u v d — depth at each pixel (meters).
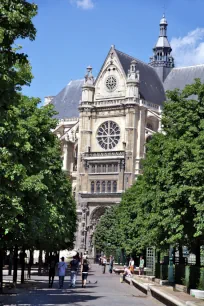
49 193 45.03
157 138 57.16
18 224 36.00
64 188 62.50
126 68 135.75
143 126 130.88
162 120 48.47
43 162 36.28
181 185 40.06
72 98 158.75
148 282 54.25
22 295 39.66
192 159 40.50
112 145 132.38
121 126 131.62
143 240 64.88
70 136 143.62
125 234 86.38
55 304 33.28
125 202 89.25
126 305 34.66
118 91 133.12
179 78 146.12
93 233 128.62
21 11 20.78
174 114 46.88
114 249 118.88
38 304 32.88
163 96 143.38
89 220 131.12
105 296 42.03
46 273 78.38
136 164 128.50
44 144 40.69
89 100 135.88
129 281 61.53
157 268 59.56
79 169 134.25
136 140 129.75
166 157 42.12
